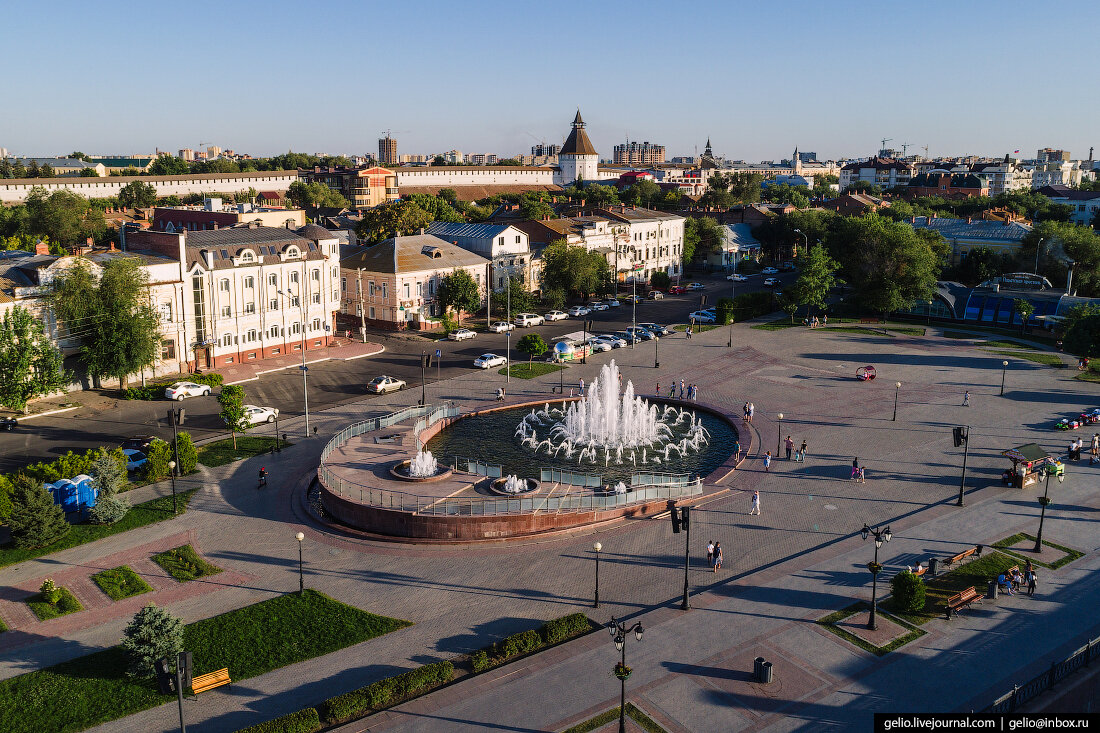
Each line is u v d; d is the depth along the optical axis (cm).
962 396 7888
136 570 4484
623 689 3058
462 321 11700
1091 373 8700
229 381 8456
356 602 4147
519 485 5378
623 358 9612
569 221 14212
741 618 3941
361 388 8306
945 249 14112
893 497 5469
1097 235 13388
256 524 5112
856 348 10025
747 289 14938
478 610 4059
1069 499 5388
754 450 6438
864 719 3161
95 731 3150
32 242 14212
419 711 3253
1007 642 3703
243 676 3503
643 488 5347
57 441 6575
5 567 4525
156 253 8681
